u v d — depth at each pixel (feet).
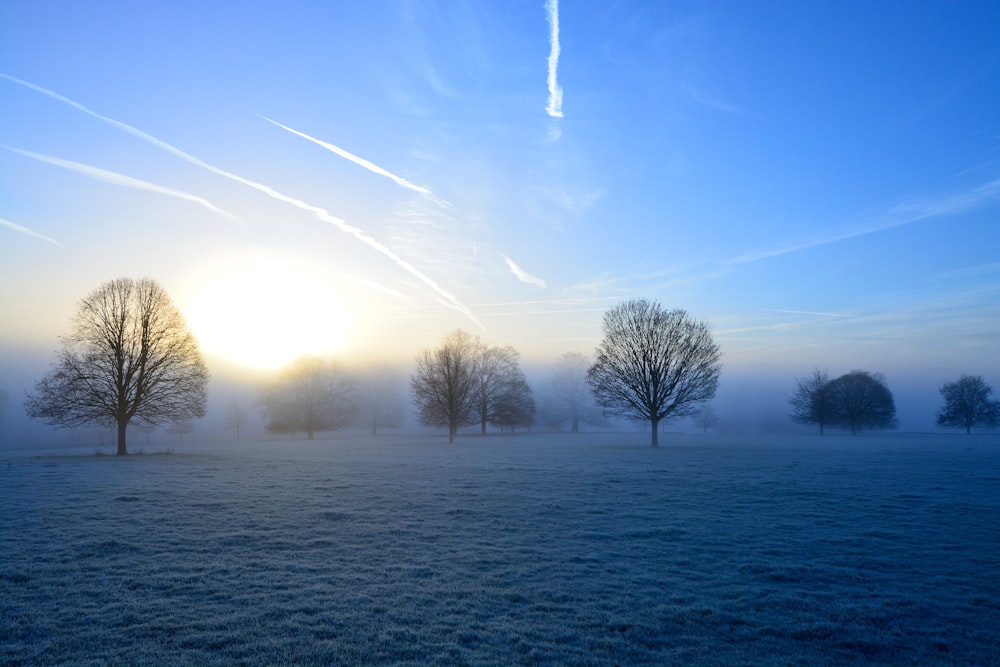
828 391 382.01
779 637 36.42
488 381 349.00
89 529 60.64
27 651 32.17
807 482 103.35
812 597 43.27
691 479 107.04
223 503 76.95
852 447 209.67
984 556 54.54
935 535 62.69
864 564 52.01
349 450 199.82
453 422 265.13
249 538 58.29
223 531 61.11
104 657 31.60
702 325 226.17
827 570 49.80
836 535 62.28
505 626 36.88
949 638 36.63
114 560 49.85
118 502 77.41
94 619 36.86
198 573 46.57
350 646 33.35
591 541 59.31
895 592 44.55
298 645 33.42
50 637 34.14
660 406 220.43
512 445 232.32
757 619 38.96
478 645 34.14
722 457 160.35
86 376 173.06
